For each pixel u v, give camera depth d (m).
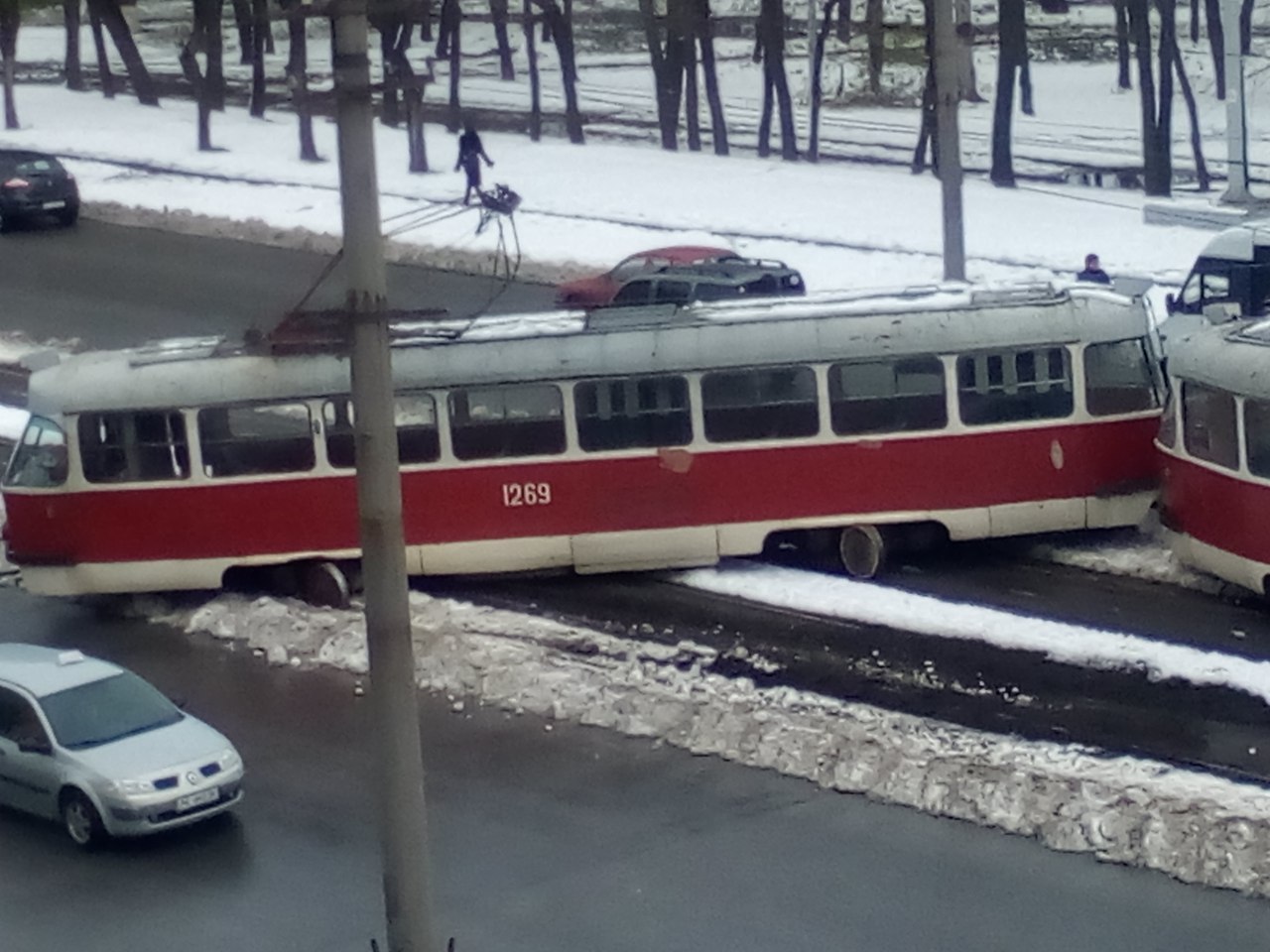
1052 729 17.23
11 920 15.11
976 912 14.42
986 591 21.36
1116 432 22.23
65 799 16.50
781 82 50.31
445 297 36.28
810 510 22.12
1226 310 23.94
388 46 46.56
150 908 15.20
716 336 21.94
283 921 14.85
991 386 22.00
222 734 18.28
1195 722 17.16
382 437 9.68
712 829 16.14
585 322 22.44
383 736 9.93
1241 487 19.92
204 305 36.44
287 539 22.33
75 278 39.31
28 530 22.73
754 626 20.55
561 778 17.34
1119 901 14.45
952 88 27.36
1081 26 74.56
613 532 22.30
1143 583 21.34
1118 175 48.56
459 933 14.48
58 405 22.42
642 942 14.22
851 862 15.41
